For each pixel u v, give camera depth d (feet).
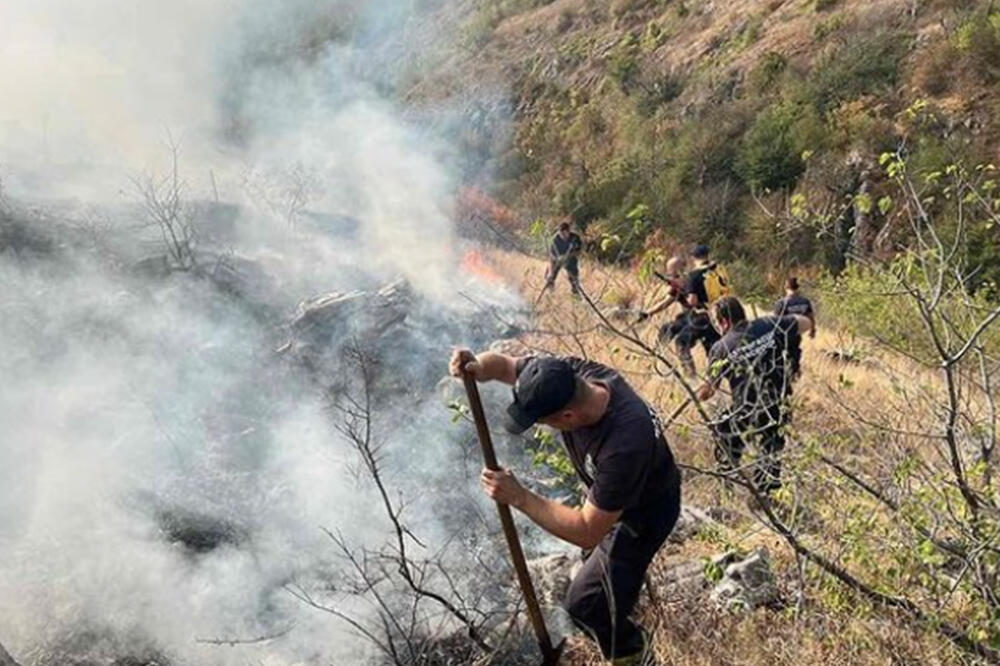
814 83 78.23
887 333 14.92
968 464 11.27
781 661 10.12
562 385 8.46
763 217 59.88
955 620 10.44
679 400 16.20
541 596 12.22
